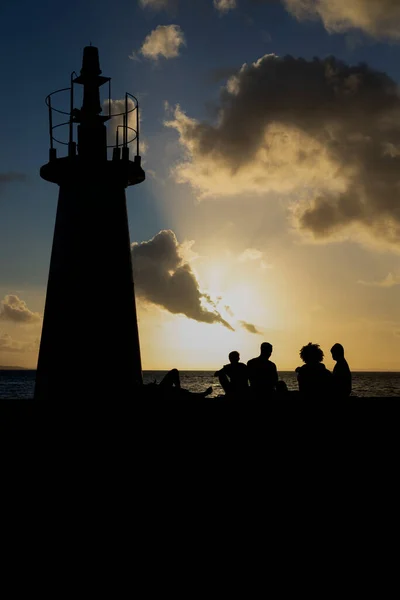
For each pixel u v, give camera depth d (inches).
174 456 418.6
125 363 520.1
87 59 526.6
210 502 391.9
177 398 448.8
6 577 308.7
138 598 296.2
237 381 452.4
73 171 515.8
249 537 354.3
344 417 420.2
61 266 521.3
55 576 312.2
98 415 431.8
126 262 537.3
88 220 517.3
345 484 405.7
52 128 528.1
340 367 428.1
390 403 432.8
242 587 308.2
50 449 416.2
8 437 410.3
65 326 510.9
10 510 372.8
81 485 401.4
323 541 353.1
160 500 391.2
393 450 421.1
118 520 368.8
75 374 505.4
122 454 422.9
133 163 529.0
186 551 340.2
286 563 327.9
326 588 307.4
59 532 352.8
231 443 416.5
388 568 322.7
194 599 298.8
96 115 527.5
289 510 385.1
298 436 415.8
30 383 3786.9
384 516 378.9
